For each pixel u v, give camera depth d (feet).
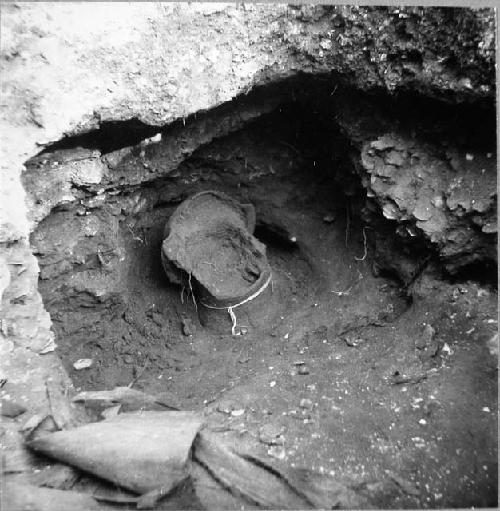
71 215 7.66
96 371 8.15
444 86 6.51
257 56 7.34
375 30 6.81
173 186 9.11
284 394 6.59
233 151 8.96
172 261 8.36
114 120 6.87
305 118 8.43
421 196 7.35
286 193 9.62
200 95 7.23
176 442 5.18
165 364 8.44
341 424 5.82
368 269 8.74
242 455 5.39
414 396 6.02
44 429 5.64
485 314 6.73
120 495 4.91
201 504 4.87
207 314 8.95
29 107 6.30
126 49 6.56
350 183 8.56
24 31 6.06
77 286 8.00
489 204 6.66
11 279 6.45
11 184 6.39
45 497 4.71
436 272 7.45
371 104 7.60
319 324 8.52
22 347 6.39
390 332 7.43
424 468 5.15
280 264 10.10
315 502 4.88
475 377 6.02
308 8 7.03
